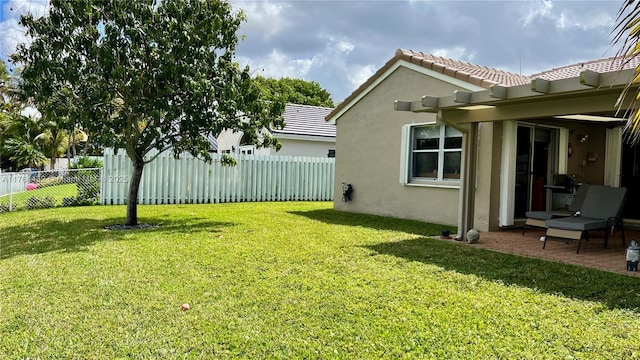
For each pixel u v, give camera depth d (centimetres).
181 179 1466
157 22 877
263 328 385
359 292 484
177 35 860
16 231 870
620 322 404
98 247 712
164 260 623
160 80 875
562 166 1054
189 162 1476
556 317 416
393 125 1166
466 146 820
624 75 526
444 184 1029
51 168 3119
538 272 580
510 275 566
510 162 941
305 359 330
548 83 601
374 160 1229
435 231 929
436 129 1065
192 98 882
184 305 432
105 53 830
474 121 804
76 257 640
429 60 1091
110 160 1355
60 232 858
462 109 816
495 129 937
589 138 1115
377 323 397
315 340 362
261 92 995
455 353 340
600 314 424
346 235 850
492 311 430
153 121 930
